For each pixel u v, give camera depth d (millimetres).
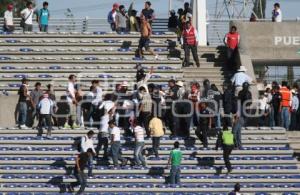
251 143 82875
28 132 83625
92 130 81312
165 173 79188
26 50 96250
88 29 106500
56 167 79875
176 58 95000
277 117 85625
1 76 93062
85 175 76438
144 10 100688
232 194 73438
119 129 80312
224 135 78312
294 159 81062
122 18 100375
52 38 98250
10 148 81812
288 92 85562
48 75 93250
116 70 93500
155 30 107625
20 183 78188
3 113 86438
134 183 78062
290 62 101562
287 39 99125
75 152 81438
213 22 102938
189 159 80500
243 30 98875
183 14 100125
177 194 76938
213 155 81250
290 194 77500
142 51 95562
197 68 94188
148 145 82062
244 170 79500
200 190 77312
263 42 98875
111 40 97812
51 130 83562
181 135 83562
